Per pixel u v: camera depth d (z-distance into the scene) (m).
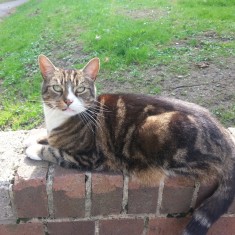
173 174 0.53
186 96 0.96
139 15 1.98
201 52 1.27
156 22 1.72
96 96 0.63
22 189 0.51
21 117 0.97
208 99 0.94
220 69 1.12
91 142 0.55
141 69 1.17
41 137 0.63
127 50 1.31
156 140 0.52
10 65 1.48
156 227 0.57
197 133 0.51
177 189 0.53
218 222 0.57
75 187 0.52
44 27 2.11
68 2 2.81
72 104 0.57
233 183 0.52
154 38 1.45
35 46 1.71
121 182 0.52
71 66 1.32
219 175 0.52
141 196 0.54
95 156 0.55
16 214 0.53
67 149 0.56
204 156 0.51
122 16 1.98
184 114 0.53
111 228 0.57
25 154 0.57
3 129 0.92
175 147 0.51
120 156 0.55
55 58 1.45
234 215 0.57
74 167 0.54
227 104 0.91
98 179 0.52
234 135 0.63
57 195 0.52
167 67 1.16
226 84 1.02
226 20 1.71
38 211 0.53
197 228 0.52
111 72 1.18
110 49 1.38
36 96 1.12
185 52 1.29
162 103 0.57
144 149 0.53
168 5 2.19
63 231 0.56
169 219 0.56
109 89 1.05
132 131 0.54
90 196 0.53
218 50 1.28
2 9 3.68
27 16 2.72
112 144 0.55
